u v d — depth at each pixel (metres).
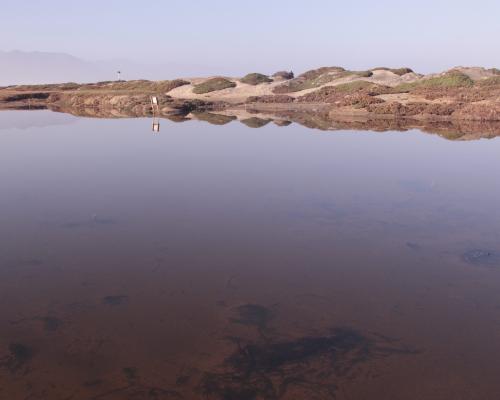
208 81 62.66
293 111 43.75
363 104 39.47
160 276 8.40
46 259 9.09
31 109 47.31
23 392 5.39
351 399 5.27
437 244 9.89
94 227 10.82
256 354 6.12
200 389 5.43
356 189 14.29
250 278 8.33
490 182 15.18
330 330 6.70
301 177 15.92
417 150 21.25
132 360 6.00
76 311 7.22
